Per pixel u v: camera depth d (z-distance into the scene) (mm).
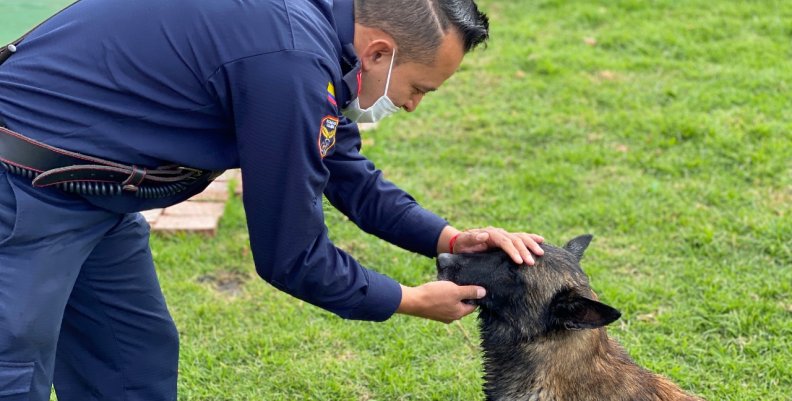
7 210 2633
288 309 5137
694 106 7906
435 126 7664
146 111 2605
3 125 2611
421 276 5512
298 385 4508
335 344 4836
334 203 3574
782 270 5453
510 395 3799
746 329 4898
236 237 5938
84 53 2600
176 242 5867
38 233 2656
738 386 4453
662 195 6426
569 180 6707
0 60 2711
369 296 2967
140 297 3348
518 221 6172
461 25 2727
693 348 4750
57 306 2758
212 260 5676
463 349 4801
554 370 3660
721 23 9969
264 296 5301
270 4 2537
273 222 2678
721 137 7172
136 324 3385
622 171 6836
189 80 2557
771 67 8727
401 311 3143
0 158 2588
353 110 2873
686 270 5488
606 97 8164
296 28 2518
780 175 6613
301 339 4863
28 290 2656
